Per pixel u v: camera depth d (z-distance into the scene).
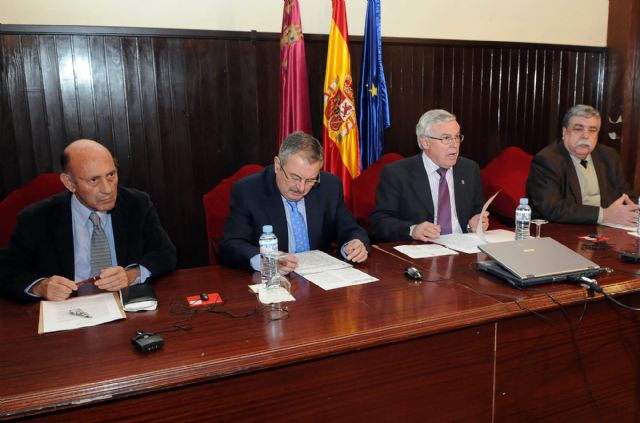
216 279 1.72
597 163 2.89
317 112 3.47
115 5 2.98
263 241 1.75
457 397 1.44
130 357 1.15
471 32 3.87
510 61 3.97
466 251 2.04
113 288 1.55
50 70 2.88
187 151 3.21
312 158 1.83
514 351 1.51
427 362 1.37
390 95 3.65
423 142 2.49
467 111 3.89
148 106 3.09
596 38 4.27
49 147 2.94
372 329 1.29
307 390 1.24
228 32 3.18
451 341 1.40
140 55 3.04
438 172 2.55
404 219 2.52
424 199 2.51
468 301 1.48
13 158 2.88
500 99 3.98
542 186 2.72
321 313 1.40
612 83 4.25
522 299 1.49
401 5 3.63
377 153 3.39
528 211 2.26
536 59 4.05
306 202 2.12
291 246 2.08
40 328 1.31
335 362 1.26
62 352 1.17
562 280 1.64
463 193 2.55
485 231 2.35
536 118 4.13
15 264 1.70
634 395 1.77
